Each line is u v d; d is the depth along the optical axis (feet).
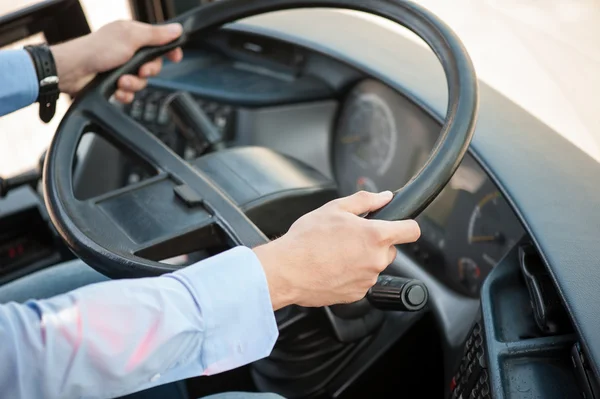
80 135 3.53
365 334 3.98
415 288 2.77
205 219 3.13
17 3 7.68
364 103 5.12
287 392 4.45
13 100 3.58
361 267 2.54
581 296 2.79
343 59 4.82
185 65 6.12
